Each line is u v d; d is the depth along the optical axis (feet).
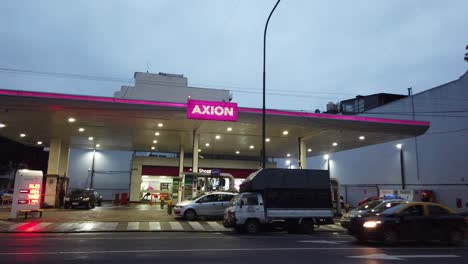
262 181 57.26
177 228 59.31
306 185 58.49
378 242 46.44
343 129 84.74
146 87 133.28
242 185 63.05
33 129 92.32
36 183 68.54
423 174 115.44
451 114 108.27
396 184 125.39
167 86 134.31
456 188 104.53
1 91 65.26
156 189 142.72
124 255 33.19
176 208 72.59
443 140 109.91
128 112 72.38
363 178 141.38
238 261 31.17
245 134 96.63
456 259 34.06
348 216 55.52
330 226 67.82
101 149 142.92
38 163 163.12
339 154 156.56
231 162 149.18
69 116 75.87
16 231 51.96
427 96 116.06
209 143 114.62
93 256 32.32
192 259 31.78
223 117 75.46
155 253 34.65
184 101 133.69
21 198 66.74
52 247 37.24
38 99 66.85
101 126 87.20
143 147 130.41
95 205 108.27
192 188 91.35
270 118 78.28
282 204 57.00
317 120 81.41
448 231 45.42
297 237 51.47
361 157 143.33
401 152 124.47
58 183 106.42
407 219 44.65
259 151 134.41
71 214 78.28
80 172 146.20
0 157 154.81
